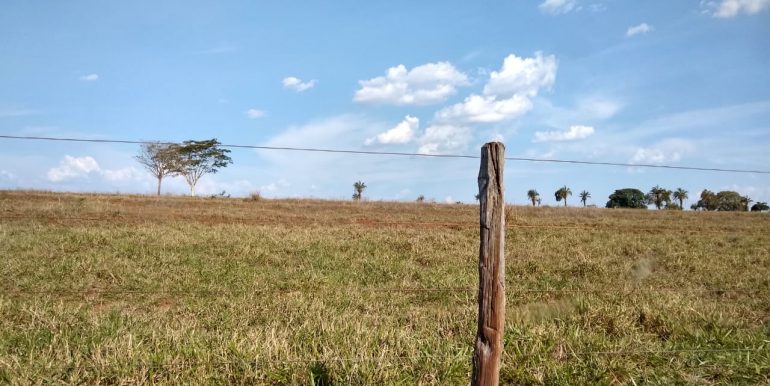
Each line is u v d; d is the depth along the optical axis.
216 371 5.11
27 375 4.80
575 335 6.25
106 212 17.89
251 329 6.54
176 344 5.68
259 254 11.82
